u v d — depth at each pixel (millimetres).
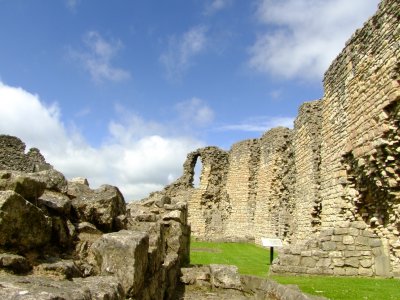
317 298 10094
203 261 21469
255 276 14430
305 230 23641
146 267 7734
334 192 19000
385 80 14445
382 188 14938
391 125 14180
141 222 11977
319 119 22938
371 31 15773
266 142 38375
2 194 5820
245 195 42344
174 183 50438
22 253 6086
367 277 14789
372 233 15547
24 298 3701
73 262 6520
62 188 9234
